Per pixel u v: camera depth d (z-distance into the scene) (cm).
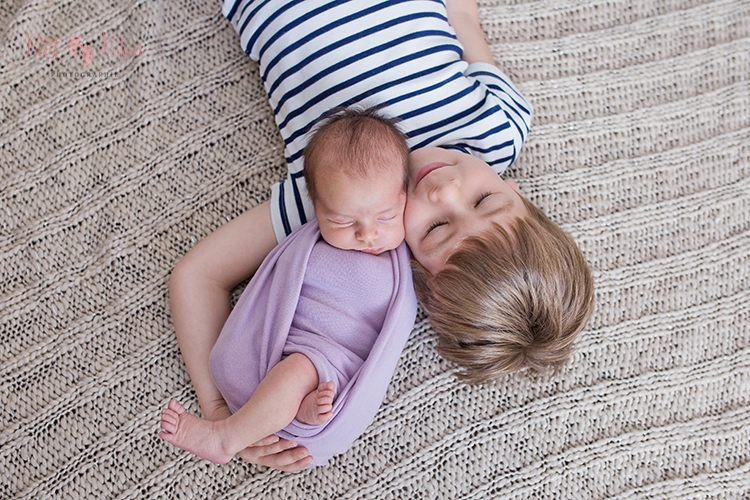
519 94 114
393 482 107
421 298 100
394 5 104
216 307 104
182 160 115
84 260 112
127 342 109
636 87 123
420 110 103
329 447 97
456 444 109
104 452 105
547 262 90
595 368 113
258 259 107
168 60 118
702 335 116
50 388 107
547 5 125
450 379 111
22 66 116
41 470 104
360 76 102
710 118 123
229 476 106
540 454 110
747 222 120
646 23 125
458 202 92
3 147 113
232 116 118
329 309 94
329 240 91
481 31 121
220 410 100
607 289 116
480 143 104
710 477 111
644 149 122
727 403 114
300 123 105
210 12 120
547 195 118
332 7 103
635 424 112
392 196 86
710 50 125
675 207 120
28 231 111
